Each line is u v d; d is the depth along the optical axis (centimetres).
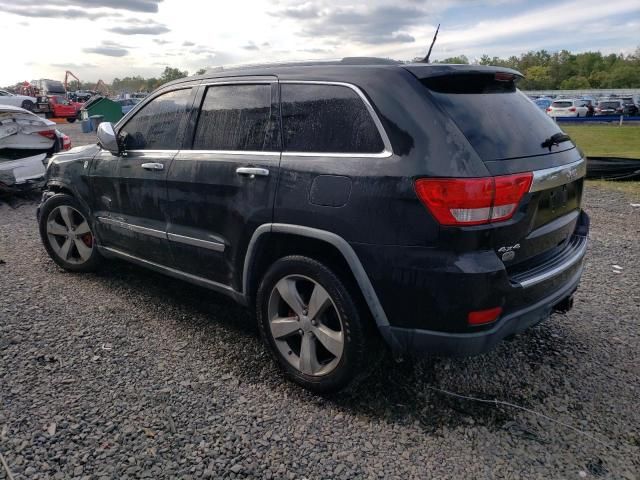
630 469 233
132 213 387
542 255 274
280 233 282
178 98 361
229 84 326
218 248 322
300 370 288
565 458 240
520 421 266
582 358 326
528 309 255
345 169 255
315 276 272
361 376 305
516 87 303
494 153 238
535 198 250
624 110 3647
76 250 468
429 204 230
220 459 235
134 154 381
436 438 253
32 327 355
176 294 423
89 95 4566
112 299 409
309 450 242
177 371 307
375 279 248
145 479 221
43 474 222
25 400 272
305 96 283
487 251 232
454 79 261
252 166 294
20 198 808
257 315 308
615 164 990
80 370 304
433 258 232
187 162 335
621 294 426
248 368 313
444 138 234
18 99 2764
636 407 277
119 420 258
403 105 246
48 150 796
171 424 257
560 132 293
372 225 245
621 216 697
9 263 491
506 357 328
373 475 228
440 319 238
